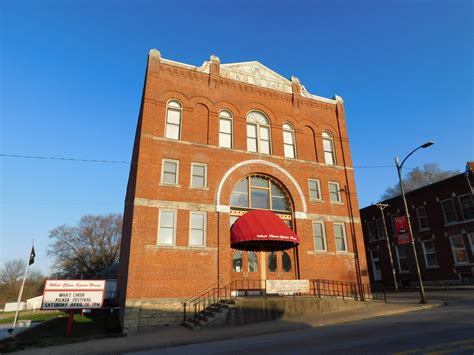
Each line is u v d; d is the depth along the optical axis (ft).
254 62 77.82
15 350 37.47
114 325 55.93
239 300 49.60
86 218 230.68
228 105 71.46
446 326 34.96
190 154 63.98
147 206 57.00
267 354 28.25
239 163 67.62
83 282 48.88
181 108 66.90
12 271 286.66
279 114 76.48
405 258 112.68
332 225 72.13
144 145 60.03
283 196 71.05
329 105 84.07
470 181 93.04
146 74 66.13
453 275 94.53
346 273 69.46
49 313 127.34
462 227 94.07
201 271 57.11
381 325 38.88
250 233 55.01
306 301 53.16
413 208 110.93
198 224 60.44
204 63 72.18
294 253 66.95
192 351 32.32
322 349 28.53
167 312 52.60
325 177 75.97
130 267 52.31
